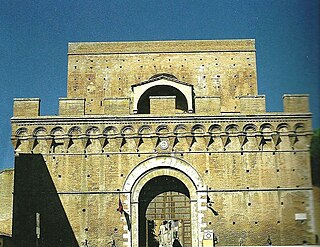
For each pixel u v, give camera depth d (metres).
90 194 49.78
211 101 51.62
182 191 51.12
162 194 51.16
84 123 50.97
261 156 50.25
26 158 50.53
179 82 58.47
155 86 58.53
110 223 49.31
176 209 50.78
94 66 63.53
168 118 50.84
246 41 63.84
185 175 50.25
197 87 62.97
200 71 63.34
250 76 63.06
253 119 50.72
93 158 50.47
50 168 50.34
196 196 49.72
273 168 49.88
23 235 49.06
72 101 51.94
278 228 48.72
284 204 49.09
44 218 49.41
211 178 49.97
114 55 63.88
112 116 50.81
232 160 50.25
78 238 49.06
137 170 50.25
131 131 50.94
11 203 50.78
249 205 49.31
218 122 50.84
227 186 49.75
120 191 49.84
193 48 63.88
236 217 49.16
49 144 50.66
